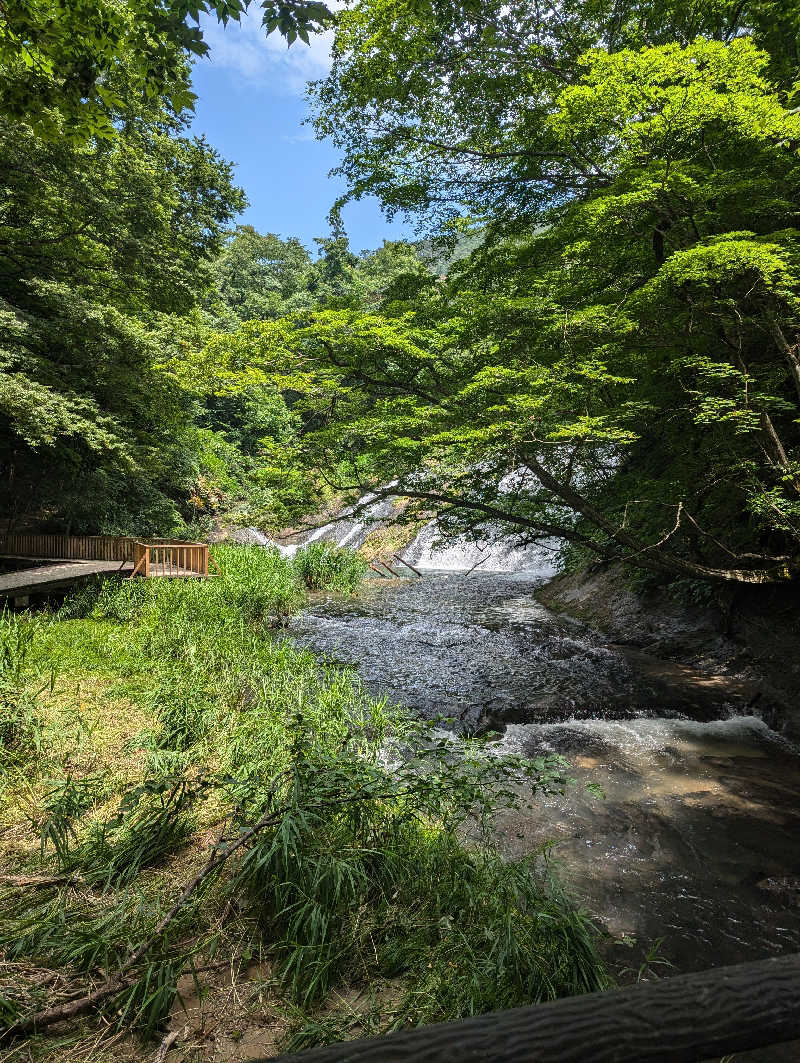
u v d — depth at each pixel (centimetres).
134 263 1361
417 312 779
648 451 840
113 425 1355
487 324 665
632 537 729
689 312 588
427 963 287
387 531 2469
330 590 1650
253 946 300
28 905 317
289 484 769
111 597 1124
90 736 536
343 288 4547
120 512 1862
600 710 761
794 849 474
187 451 2192
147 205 1314
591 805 541
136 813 410
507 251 849
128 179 1291
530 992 271
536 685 856
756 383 633
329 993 278
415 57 827
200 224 1542
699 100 488
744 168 582
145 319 1656
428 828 427
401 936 308
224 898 329
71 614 1068
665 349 646
